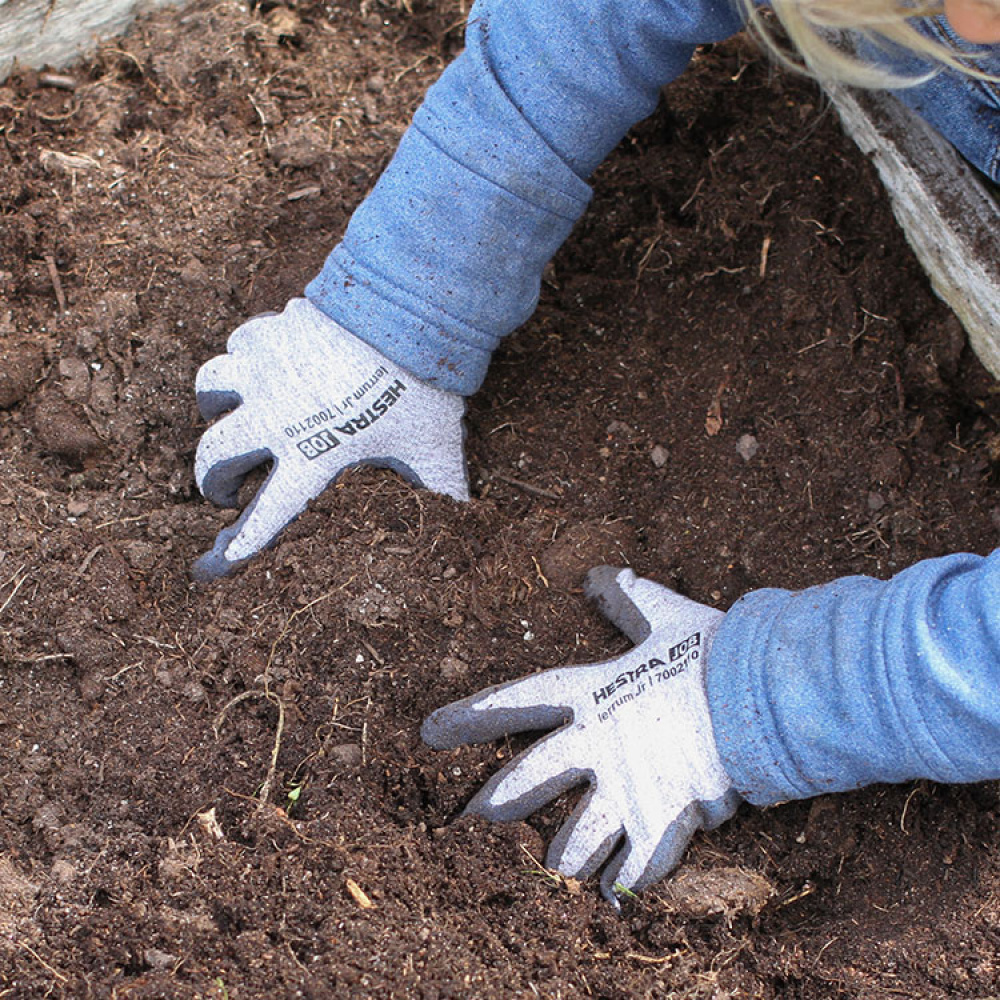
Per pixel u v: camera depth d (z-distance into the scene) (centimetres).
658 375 152
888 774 134
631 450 150
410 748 140
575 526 147
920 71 142
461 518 145
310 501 145
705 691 138
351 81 161
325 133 158
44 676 142
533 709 139
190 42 160
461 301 142
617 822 137
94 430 149
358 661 142
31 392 150
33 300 152
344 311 144
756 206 154
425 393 145
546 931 135
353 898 134
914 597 132
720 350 152
